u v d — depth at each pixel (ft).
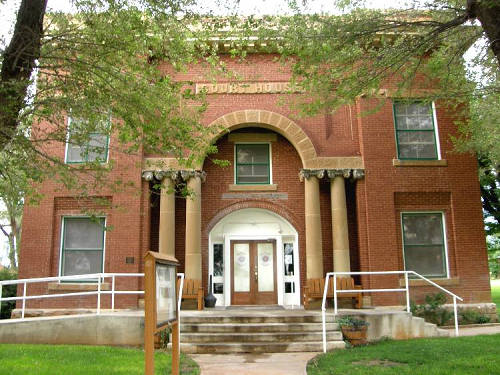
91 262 50.21
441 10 37.60
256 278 54.75
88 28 33.65
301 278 53.21
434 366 27.22
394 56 37.22
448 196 52.13
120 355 31.12
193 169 51.01
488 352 30.68
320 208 53.62
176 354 23.68
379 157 51.88
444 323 46.39
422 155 52.90
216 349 34.17
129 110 30.89
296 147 52.70
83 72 30.83
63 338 36.83
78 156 51.11
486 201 73.31
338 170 51.62
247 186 54.60
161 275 21.02
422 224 52.11
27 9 27.94
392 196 51.11
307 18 37.40
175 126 32.68
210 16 32.58
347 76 38.60
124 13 30.96
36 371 25.72
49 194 50.60
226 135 55.72
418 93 51.93
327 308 48.06
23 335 36.55
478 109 47.21
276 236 55.42
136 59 32.83
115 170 50.08
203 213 53.93
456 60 39.52
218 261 55.11
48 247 49.62
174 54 32.37
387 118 52.70
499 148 47.44
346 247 50.42
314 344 34.53
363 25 35.42
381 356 30.45
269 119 52.95
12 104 26.07
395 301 48.96
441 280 49.83
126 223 49.57
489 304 49.42
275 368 28.89
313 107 38.37
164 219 50.16
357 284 51.80
